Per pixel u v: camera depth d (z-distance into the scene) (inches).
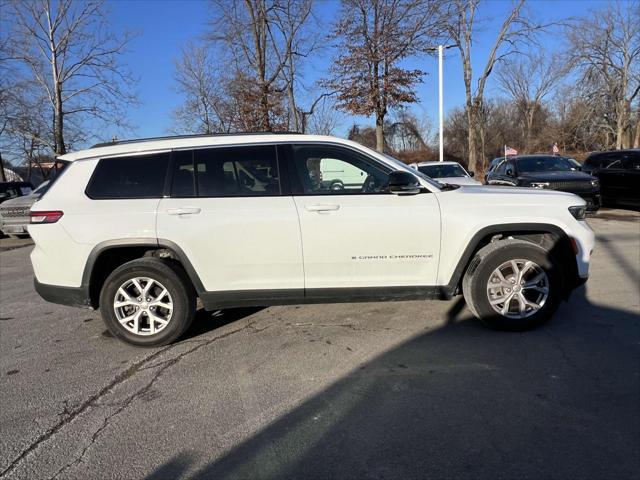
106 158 161.6
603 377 129.0
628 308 182.2
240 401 123.6
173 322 159.6
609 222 427.8
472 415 112.9
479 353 146.6
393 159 171.5
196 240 154.0
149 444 106.4
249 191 157.9
